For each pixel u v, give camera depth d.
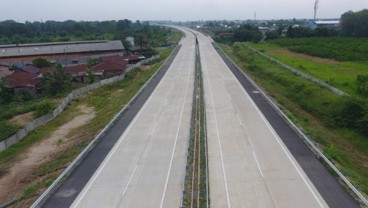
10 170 30.19
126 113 40.34
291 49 89.56
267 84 54.53
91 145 30.73
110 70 66.19
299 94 46.62
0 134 36.78
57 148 33.94
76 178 25.39
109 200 22.47
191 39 141.25
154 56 87.50
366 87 42.34
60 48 86.94
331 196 21.67
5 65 76.88
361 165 28.77
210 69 66.62
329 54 76.50
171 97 47.00
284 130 32.69
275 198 21.77
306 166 25.52
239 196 22.16
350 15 120.81
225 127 34.25
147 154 29.05
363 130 33.59
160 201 22.14
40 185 25.09
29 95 54.53
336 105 39.06
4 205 23.34
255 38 116.69
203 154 28.36
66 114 44.56
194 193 22.86
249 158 27.28
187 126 35.34
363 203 20.62
